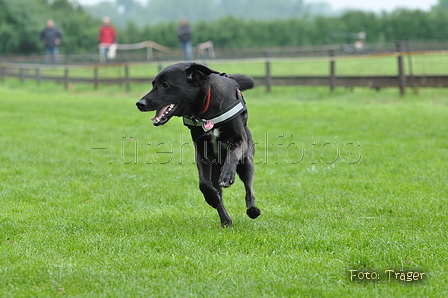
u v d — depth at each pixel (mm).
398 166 10297
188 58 30438
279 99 23000
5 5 54188
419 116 16406
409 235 6215
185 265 5328
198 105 6301
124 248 5844
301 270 5168
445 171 9734
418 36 52375
